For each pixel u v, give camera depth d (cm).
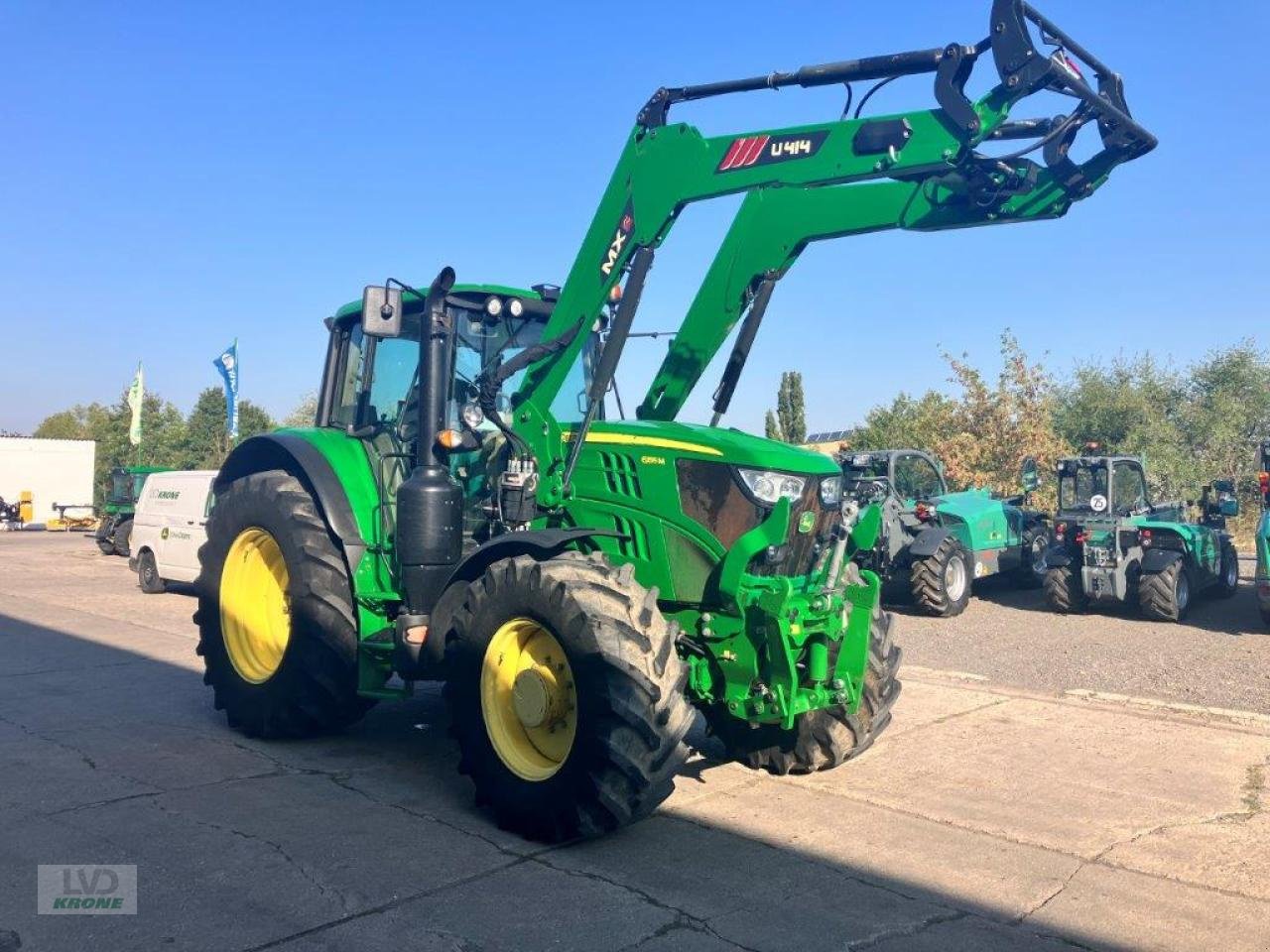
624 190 550
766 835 468
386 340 643
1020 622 1164
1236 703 744
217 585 647
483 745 472
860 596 508
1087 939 367
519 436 557
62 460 3884
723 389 584
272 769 561
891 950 354
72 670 855
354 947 346
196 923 362
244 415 4519
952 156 467
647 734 424
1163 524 1183
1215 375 3030
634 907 384
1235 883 418
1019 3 446
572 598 442
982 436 2292
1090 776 562
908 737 645
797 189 534
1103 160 461
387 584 590
